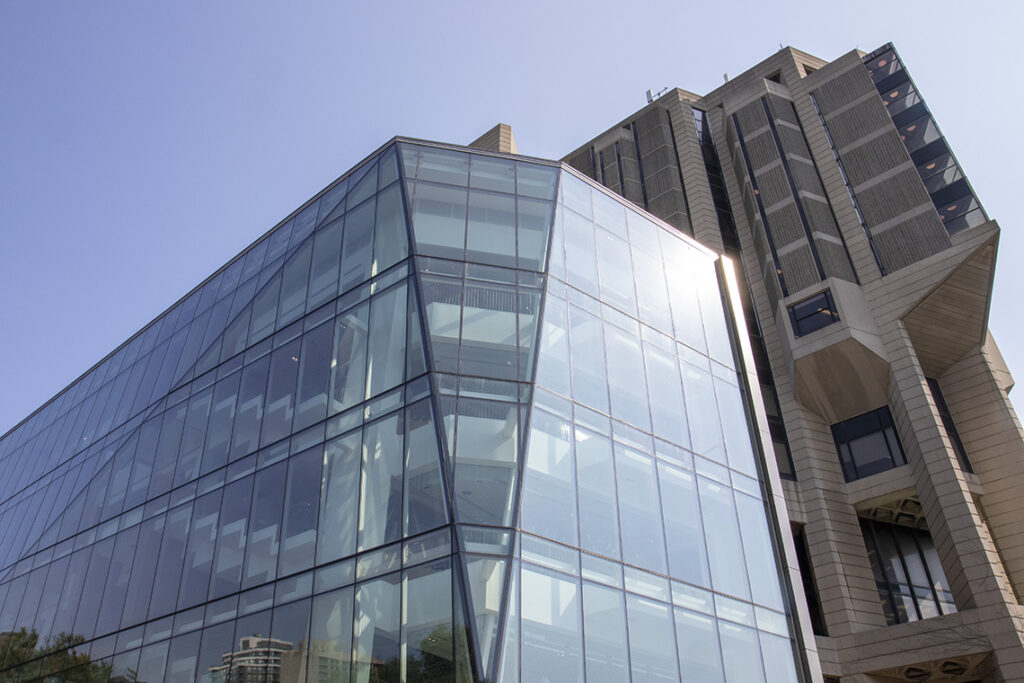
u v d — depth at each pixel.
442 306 23.28
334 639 19.06
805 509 44.91
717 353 30.03
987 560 36.91
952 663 36.72
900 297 46.94
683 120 68.25
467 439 20.30
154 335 36.09
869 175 53.03
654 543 22.27
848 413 47.72
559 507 20.45
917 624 37.72
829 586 42.06
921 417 42.56
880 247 49.53
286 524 22.33
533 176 28.52
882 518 45.69
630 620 20.09
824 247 50.59
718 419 27.86
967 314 47.00
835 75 60.19
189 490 26.58
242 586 22.20
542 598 18.50
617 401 24.50
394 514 19.83
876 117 55.47
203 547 24.36
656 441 24.81
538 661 17.56
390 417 21.61
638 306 28.06
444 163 28.08
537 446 21.05
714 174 64.75
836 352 46.38
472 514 18.86
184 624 23.11
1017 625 34.81
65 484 34.69
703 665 21.09
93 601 27.30
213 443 27.05
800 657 23.97
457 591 17.58
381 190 27.73
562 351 23.89
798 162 56.06
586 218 28.64
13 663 29.02
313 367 25.28
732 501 25.89
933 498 40.66
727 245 58.72
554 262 25.92
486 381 21.77
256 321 29.28
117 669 24.25
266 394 26.33
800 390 48.12
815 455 46.47
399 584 18.61
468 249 25.23
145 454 30.19
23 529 35.78
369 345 23.88
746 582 24.17
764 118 60.47
